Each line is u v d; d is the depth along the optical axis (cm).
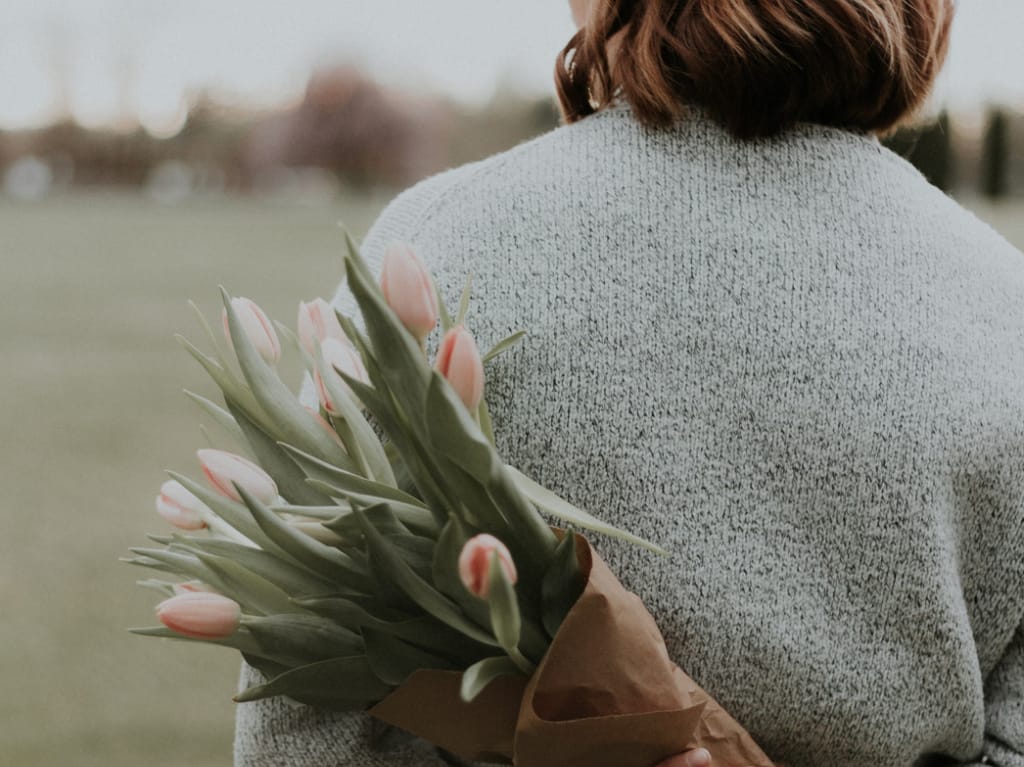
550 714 120
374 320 111
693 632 126
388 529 117
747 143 129
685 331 126
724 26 125
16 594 501
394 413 117
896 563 126
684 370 125
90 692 415
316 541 118
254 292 1363
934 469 126
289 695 123
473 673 113
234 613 120
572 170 129
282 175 3997
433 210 131
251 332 125
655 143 129
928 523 126
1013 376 129
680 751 121
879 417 126
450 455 112
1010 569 130
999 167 2220
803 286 126
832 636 126
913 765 135
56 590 507
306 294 1348
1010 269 132
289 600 122
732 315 126
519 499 116
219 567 122
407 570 116
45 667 433
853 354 126
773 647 126
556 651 118
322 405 125
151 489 654
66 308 1274
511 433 126
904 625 127
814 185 128
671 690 120
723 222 127
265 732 133
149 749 373
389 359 112
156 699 411
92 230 2131
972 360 128
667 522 125
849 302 126
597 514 126
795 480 126
